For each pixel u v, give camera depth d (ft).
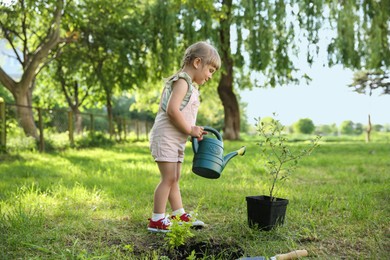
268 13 54.13
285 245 8.50
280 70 56.34
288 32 54.90
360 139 115.14
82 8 53.93
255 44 54.70
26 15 45.98
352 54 54.49
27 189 14.38
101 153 36.81
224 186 16.10
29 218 9.92
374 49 54.80
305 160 27.81
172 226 8.44
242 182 17.20
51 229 9.39
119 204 12.42
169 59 58.18
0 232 9.01
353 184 17.11
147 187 15.69
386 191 14.67
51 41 46.32
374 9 54.95
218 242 8.97
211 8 43.47
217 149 9.80
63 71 67.26
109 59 61.21
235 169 22.59
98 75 60.08
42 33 58.03
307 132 160.25
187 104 9.64
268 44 54.29
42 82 73.82
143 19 61.16
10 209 11.24
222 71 60.34
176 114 9.30
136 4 60.95
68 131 44.14
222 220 10.60
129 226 10.00
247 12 54.65
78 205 12.30
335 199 13.25
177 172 9.92
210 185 16.37
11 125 38.70
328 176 20.06
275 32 55.16
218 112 143.02
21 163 25.59
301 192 14.88
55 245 8.35
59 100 81.87
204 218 10.75
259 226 9.53
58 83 74.84
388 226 9.91
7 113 38.11
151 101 100.53
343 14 54.44
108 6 53.57
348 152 39.86
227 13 58.08
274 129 10.46
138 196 13.84
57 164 25.05
